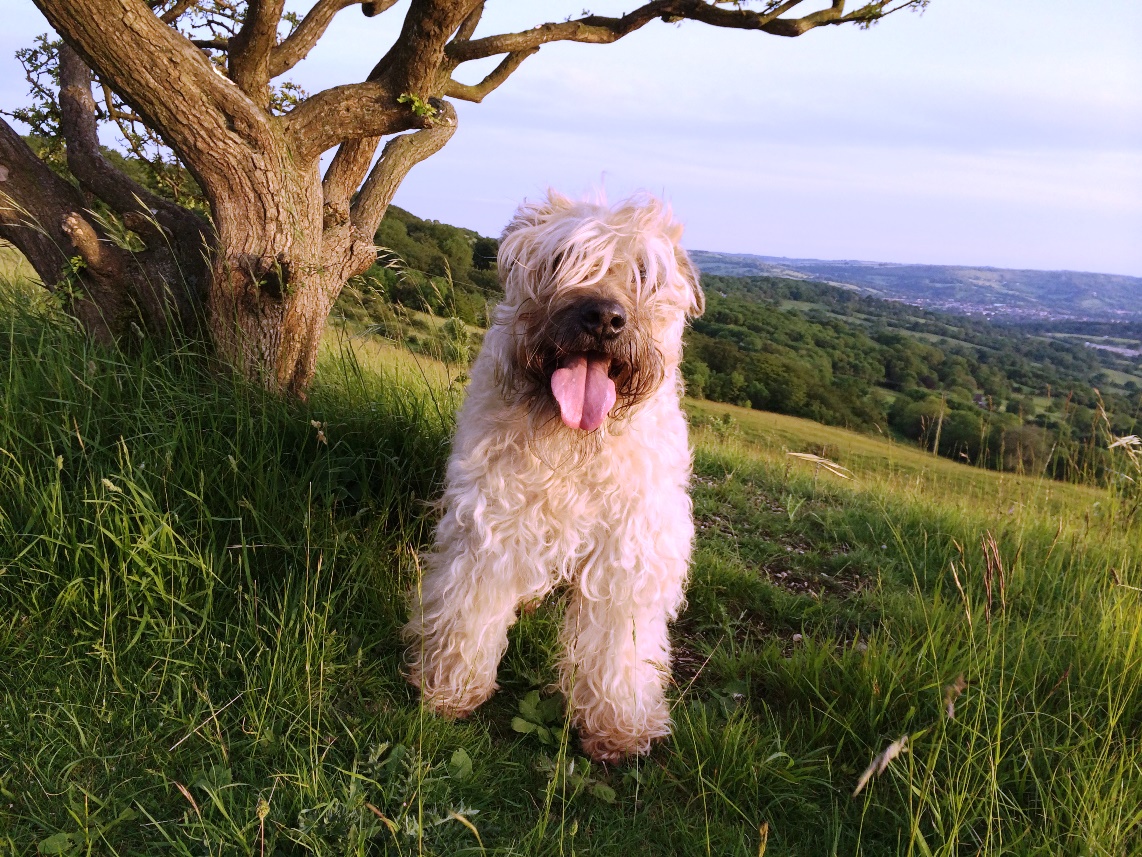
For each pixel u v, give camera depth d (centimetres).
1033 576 161
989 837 90
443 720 104
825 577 163
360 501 132
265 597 113
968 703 108
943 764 104
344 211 154
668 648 117
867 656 117
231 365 131
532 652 123
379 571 123
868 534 189
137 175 188
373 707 106
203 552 112
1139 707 115
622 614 106
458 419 116
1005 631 129
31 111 160
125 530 105
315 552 118
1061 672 121
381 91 133
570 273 101
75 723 92
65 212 140
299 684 101
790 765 103
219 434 122
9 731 92
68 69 151
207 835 83
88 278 137
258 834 84
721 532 180
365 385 150
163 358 132
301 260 136
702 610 143
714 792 101
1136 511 186
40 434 118
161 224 141
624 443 104
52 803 86
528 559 105
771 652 125
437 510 131
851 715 110
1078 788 99
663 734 109
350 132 135
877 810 101
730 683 119
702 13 155
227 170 127
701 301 114
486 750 103
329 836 86
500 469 104
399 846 85
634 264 103
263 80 133
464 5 121
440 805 91
